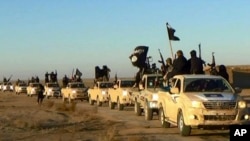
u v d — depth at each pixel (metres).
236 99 27.95
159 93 36.31
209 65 38.16
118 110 58.75
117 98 59.19
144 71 52.97
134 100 49.69
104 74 78.25
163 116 34.47
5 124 40.81
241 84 103.56
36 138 31.02
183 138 28.58
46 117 48.69
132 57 52.94
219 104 27.61
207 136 29.41
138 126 36.53
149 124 38.19
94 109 55.41
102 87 71.75
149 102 41.50
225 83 30.50
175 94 30.92
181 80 30.78
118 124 38.66
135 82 56.88
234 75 104.12
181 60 35.22
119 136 30.11
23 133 34.19
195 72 34.31
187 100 28.45
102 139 28.62
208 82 30.47
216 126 27.64
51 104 69.19
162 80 43.50
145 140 27.94
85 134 32.41
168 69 39.53
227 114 27.45
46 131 35.09
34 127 38.31
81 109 58.81
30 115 51.56
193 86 30.25
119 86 59.31
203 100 27.78
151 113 41.78
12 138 31.31
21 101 92.62
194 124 27.75
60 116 50.00
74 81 95.56
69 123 41.81
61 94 101.69
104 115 49.91
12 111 58.34
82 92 84.50
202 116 27.55
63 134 32.75
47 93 108.44
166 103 33.50
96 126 38.03
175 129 33.75
